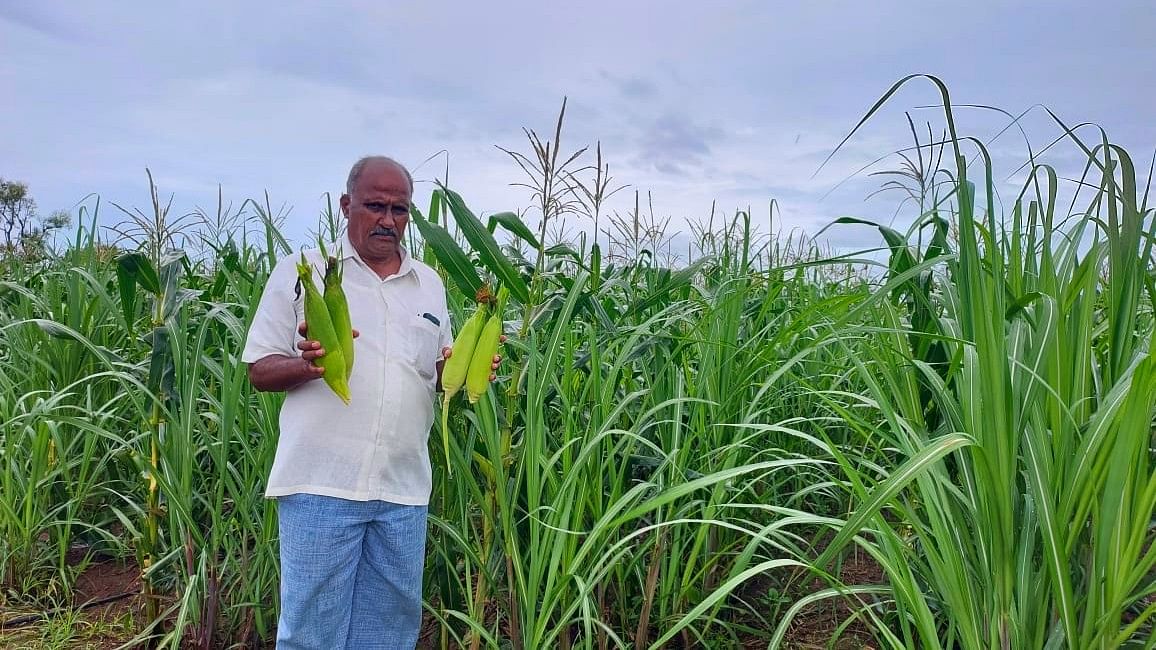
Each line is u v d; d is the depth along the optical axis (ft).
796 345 12.95
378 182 8.02
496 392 9.53
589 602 9.21
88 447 12.41
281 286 8.07
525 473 9.35
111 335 14.60
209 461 12.94
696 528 10.38
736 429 10.36
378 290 8.33
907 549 7.15
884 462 10.74
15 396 13.57
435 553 10.35
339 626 8.47
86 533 13.50
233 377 10.33
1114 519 5.71
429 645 10.60
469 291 8.16
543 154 7.92
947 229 9.49
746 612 11.00
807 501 12.97
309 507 8.04
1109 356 6.79
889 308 8.48
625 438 9.17
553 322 10.24
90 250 13.48
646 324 9.48
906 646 7.19
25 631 11.17
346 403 7.75
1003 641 6.28
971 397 6.24
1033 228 7.17
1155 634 6.15
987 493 6.09
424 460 8.71
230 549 10.49
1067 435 6.26
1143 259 6.62
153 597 10.65
